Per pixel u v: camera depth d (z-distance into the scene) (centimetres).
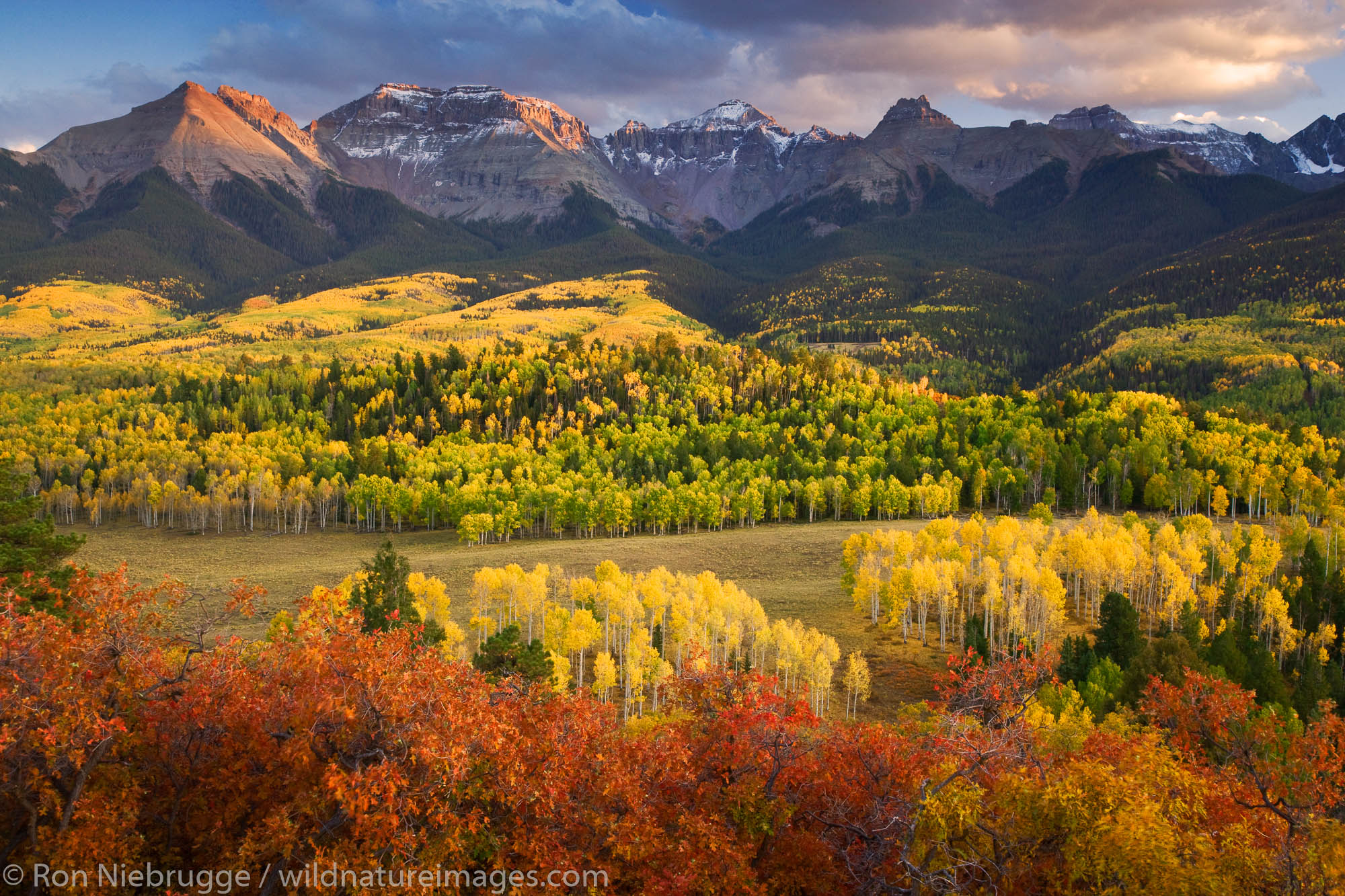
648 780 2923
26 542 4678
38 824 2634
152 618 2828
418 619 6469
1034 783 2784
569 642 9019
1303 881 2505
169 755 2688
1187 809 2855
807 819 3059
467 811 2745
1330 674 8200
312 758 2561
